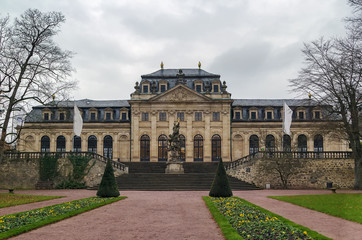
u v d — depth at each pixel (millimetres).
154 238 15094
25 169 49688
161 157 71000
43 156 49344
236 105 75000
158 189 41000
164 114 71938
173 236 15461
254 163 46875
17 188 49281
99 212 22391
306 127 71812
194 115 71688
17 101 38094
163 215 21125
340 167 47344
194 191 39062
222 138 71125
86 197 32094
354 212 21469
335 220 19312
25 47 38500
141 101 71812
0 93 38125
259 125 73000
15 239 14922
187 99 71688
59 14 39812
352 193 34844
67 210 22234
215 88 72688
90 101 81062
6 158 50312
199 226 17688
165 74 75562
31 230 16750
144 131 71688
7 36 37688
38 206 25375
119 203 27188
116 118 75312
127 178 46812
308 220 19312
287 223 17938
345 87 38625
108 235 15672
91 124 73938
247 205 24266
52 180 48625
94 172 48781
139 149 71188
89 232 16297
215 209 22734
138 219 19734
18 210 23391
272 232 15289
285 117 54625
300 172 47031
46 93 39000
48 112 74500
